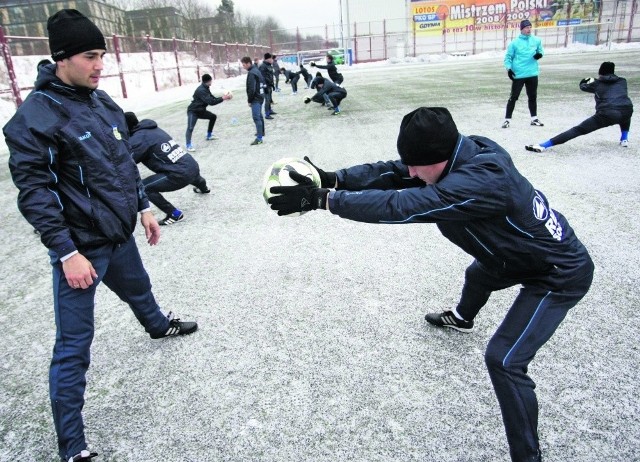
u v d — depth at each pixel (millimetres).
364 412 2107
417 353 2494
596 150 6141
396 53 42125
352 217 1540
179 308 3137
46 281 3799
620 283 3016
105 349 2742
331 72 14555
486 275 2283
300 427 2047
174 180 4605
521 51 7340
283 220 4684
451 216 1463
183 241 4336
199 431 2068
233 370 2467
